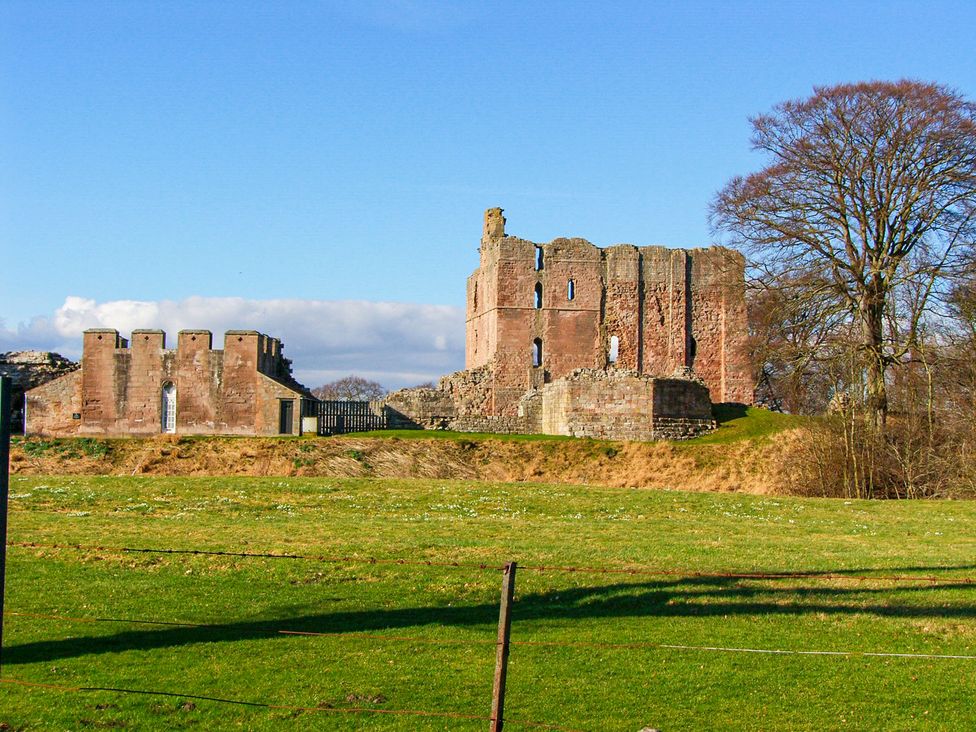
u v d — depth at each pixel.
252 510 33.50
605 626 19.69
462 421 63.00
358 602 20.98
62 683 16.88
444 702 16.28
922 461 48.34
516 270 75.56
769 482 51.56
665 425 60.03
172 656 18.00
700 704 16.23
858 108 56.00
